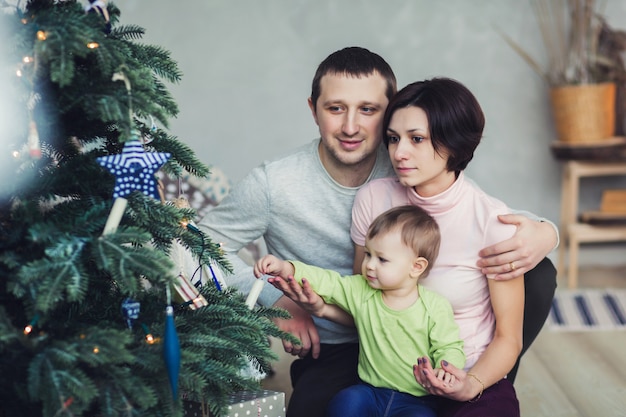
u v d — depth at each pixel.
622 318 3.14
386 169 1.77
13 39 1.14
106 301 1.35
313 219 1.76
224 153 4.01
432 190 1.59
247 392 1.50
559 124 3.80
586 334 2.95
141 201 1.28
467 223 1.60
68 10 1.28
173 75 1.40
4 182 1.24
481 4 4.00
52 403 1.04
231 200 1.81
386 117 1.58
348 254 1.80
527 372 2.53
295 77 3.99
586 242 4.20
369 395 1.56
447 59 4.03
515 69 4.05
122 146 1.40
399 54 4.02
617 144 3.67
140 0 3.86
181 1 3.90
